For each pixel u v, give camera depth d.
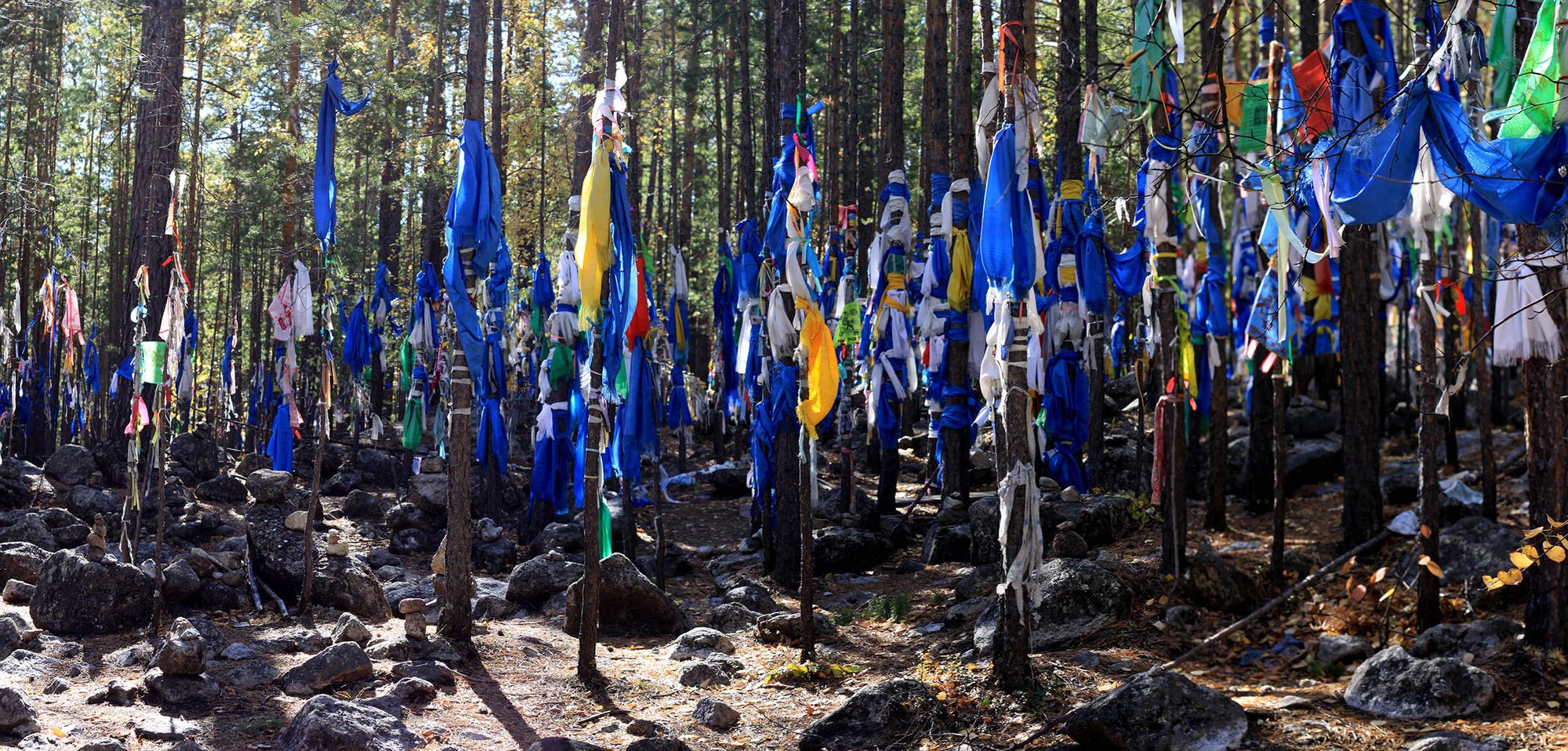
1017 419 9.02
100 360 29.41
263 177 24.36
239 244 31.83
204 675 9.28
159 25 18.77
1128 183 20.25
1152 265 11.76
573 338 17.06
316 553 13.55
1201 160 11.56
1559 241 8.47
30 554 12.98
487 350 18.98
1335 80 9.67
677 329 21.39
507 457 19.92
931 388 16.80
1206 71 7.86
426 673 9.79
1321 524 13.72
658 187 34.78
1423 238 10.10
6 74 31.30
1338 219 7.68
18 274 27.12
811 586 10.71
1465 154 7.27
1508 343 8.97
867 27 29.36
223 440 30.34
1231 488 16.27
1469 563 10.66
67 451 18.53
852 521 16.66
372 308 26.56
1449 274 11.82
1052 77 19.33
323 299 13.62
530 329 22.66
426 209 20.00
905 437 24.66
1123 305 20.72
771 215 13.87
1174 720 7.76
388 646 10.43
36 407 23.98
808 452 10.80
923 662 10.45
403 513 17.31
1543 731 7.52
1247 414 20.36
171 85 18.69
